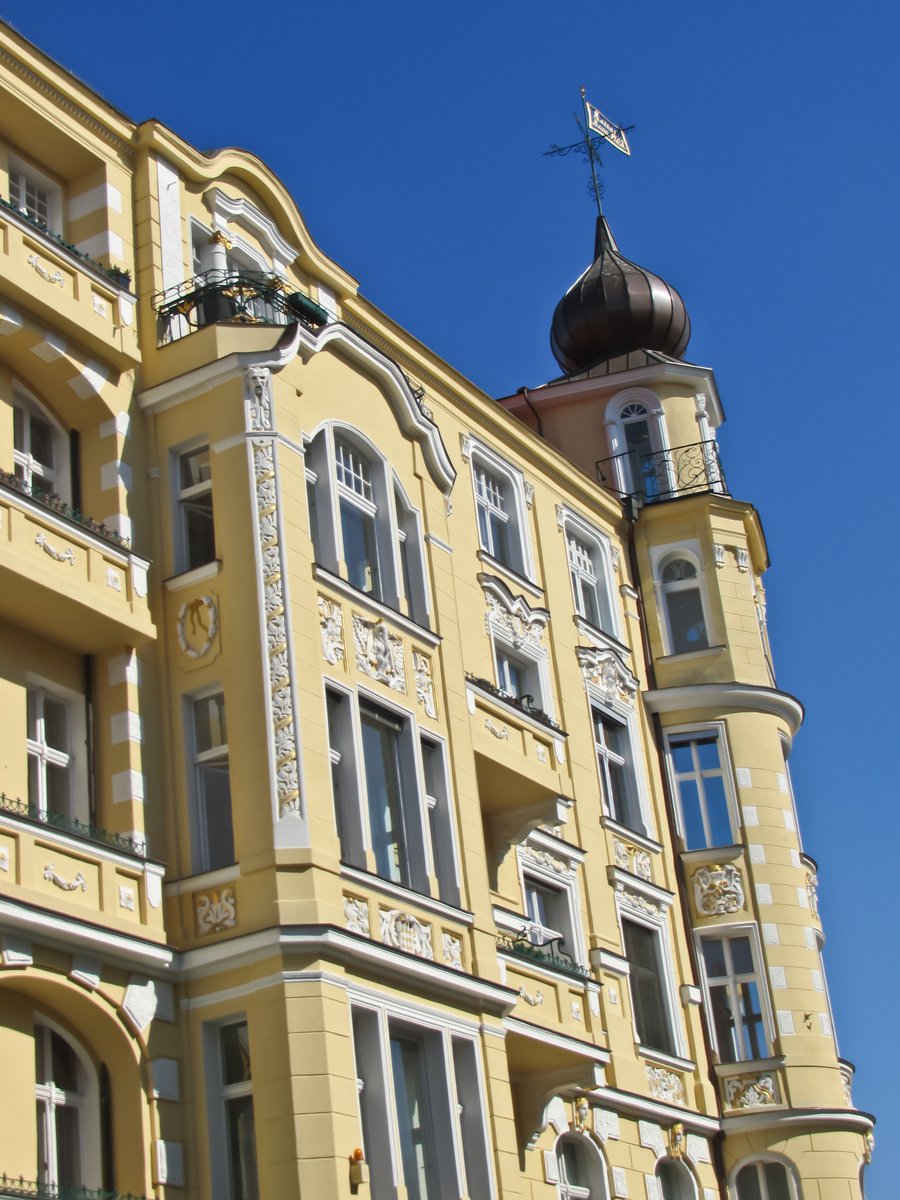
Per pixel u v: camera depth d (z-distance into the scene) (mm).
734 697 34250
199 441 23250
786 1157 31219
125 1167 19562
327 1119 19438
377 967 21062
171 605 22422
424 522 25609
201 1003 20406
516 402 38188
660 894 31922
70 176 24750
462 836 23828
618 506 35375
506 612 30344
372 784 22750
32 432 23016
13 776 20641
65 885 19562
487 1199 21672
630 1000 29844
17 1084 19031
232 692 21531
